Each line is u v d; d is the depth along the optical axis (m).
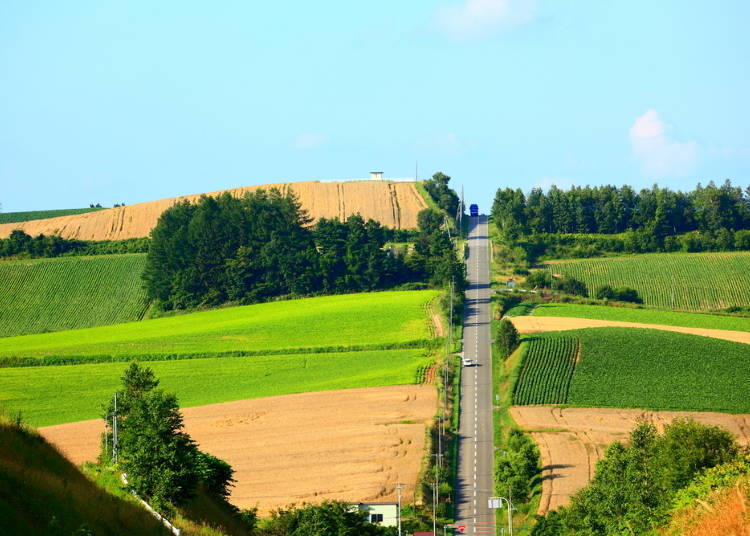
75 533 183.25
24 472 197.62
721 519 190.62
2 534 167.00
